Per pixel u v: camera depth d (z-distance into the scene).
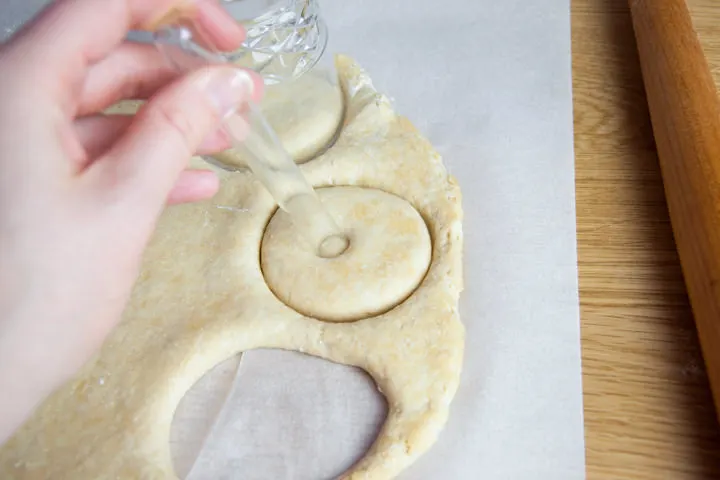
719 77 0.46
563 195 0.42
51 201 0.28
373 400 0.36
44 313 0.29
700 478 0.34
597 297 0.39
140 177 0.30
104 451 0.35
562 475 0.34
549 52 0.49
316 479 0.34
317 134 0.45
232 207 0.42
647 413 0.36
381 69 0.50
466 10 0.53
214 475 0.35
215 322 0.38
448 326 0.37
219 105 0.31
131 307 0.39
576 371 0.36
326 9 0.54
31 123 0.29
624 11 0.52
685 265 0.37
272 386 0.37
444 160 0.45
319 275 0.39
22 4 0.52
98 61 0.34
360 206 0.41
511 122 0.46
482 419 0.35
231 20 0.36
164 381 0.37
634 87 0.47
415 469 0.35
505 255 0.40
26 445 0.35
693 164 0.39
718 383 0.34
